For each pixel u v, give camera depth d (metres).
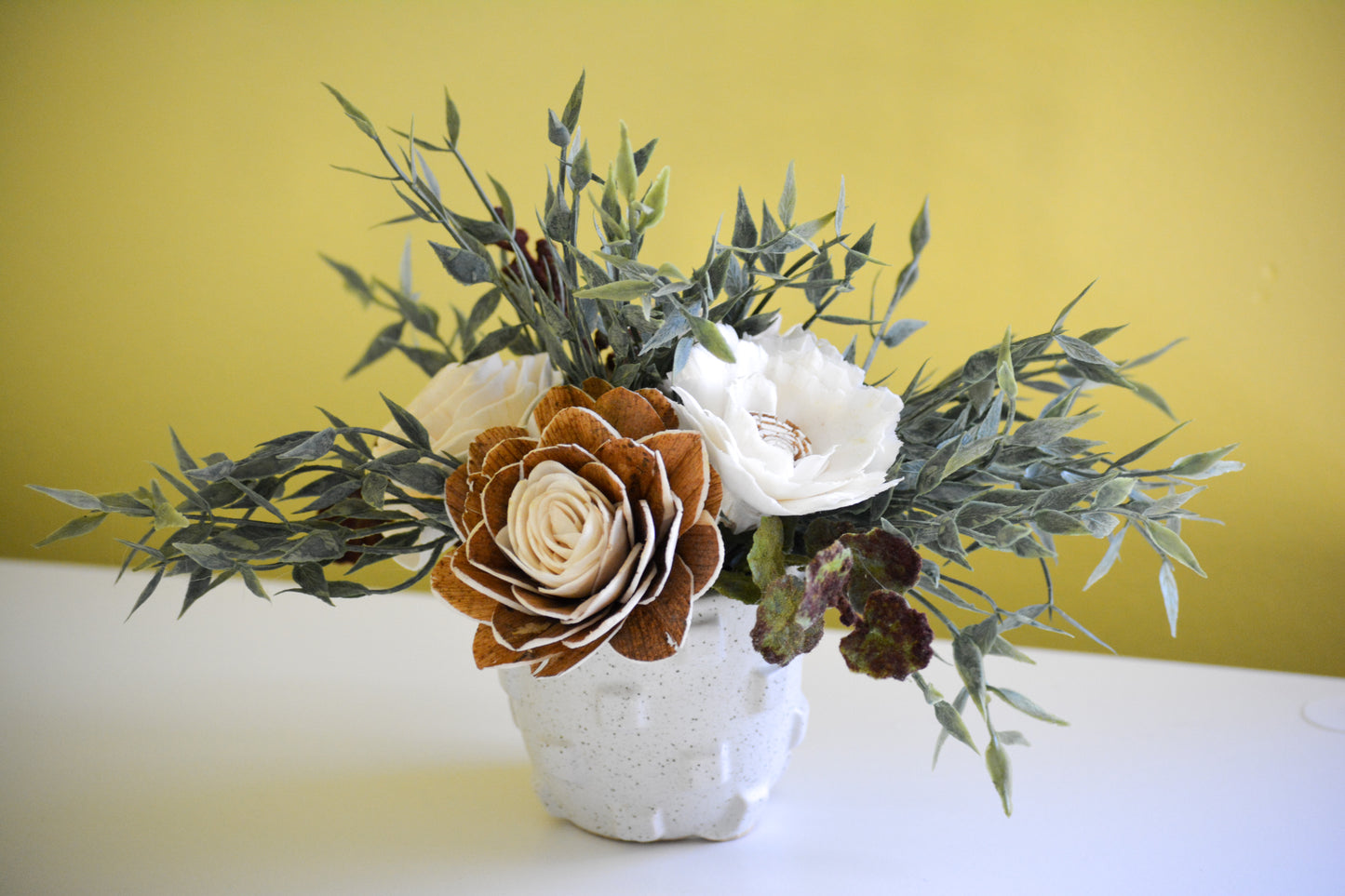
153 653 0.61
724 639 0.41
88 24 1.23
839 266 0.54
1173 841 0.46
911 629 0.35
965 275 1.04
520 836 0.45
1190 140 0.97
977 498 0.38
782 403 0.39
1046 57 0.99
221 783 0.49
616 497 0.35
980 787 0.50
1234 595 1.01
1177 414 1.00
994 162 1.02
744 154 1.08
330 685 0.57
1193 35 0.96
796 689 0.45
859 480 0.37
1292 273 0.96
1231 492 1.00
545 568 0.35
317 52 1.19
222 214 1.24
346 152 1.21
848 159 1.05
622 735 0.42
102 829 0.46
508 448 0.36
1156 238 0.99
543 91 1.13
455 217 0.42
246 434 1.28
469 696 0.56
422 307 0.51
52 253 1.27
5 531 1.31
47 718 0.54
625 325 0.40
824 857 0.45
